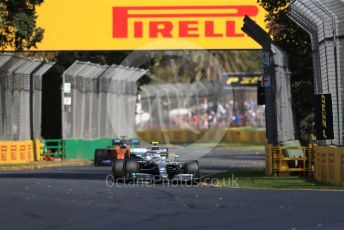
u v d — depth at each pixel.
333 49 76.94
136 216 46.41
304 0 75.38
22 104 128.00
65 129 136.62
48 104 151.25
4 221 44.00
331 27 76.50
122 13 115.88
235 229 40.69
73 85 138.38
